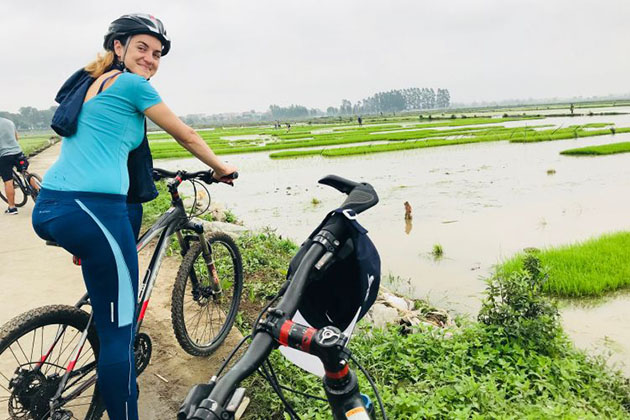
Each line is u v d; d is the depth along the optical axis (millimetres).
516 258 7551
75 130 2354
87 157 2328
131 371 2539
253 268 5996
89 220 2297
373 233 9953
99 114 2346
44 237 2447
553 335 4344
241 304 4938
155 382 3572
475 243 9102
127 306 2496
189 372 3711
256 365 1010
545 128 42969
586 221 10539
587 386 3748
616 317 5707
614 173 16891
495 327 4387
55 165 2396
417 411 3143
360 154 28406
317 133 60281
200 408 869
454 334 4422
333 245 1313
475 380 3771
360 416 1021
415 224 10633
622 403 3738
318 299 1491
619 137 31984
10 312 4742
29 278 5691
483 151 26547
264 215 12219
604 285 6445
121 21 2525
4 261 6352
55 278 5695
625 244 7883
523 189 14508
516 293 4473
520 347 4188
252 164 25781
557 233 9633
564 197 13141
